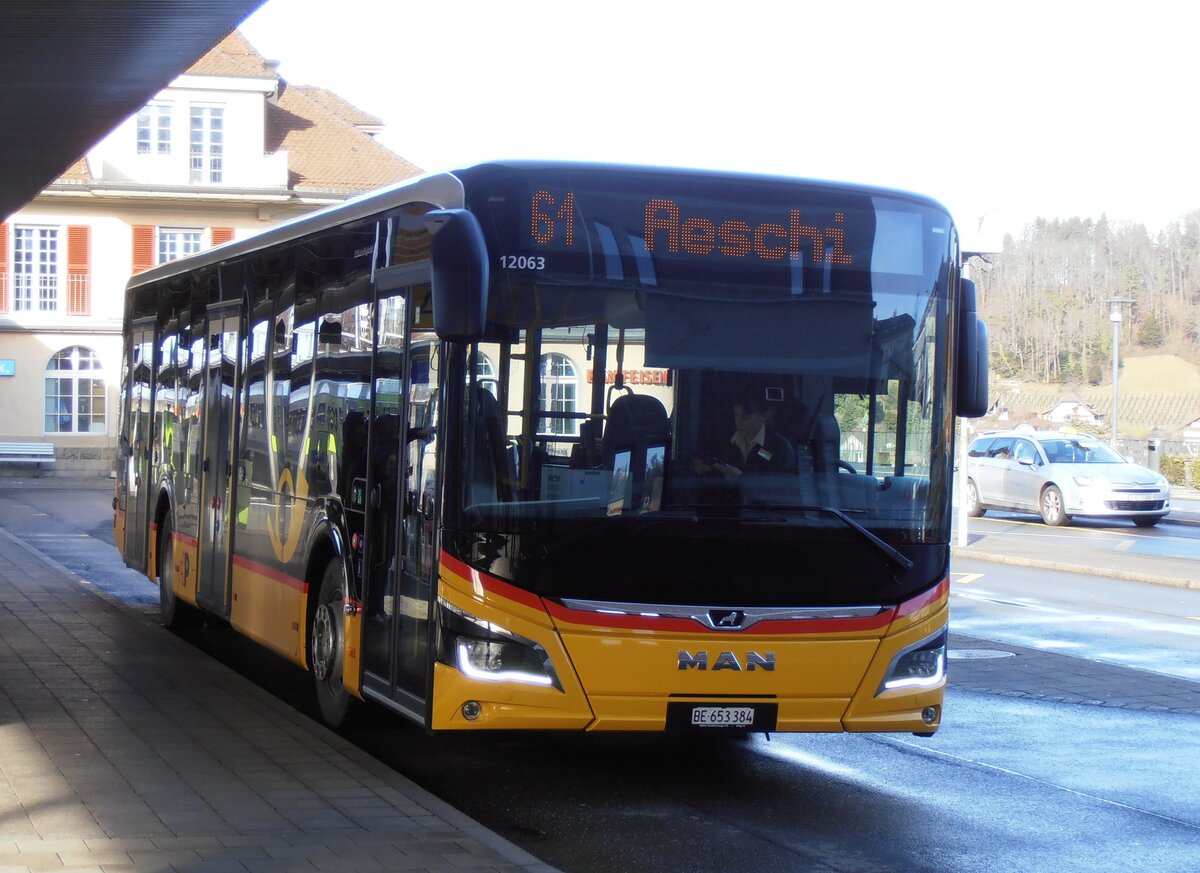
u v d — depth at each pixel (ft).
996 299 389.39
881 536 24.85
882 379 25.17
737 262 24.80
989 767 29.22
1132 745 31.71
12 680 33.63
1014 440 112.16
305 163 170.30
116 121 44.65
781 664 24.11
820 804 25.68
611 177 24.49
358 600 28.04
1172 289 374.84
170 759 25.64
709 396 24.36
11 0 32.58
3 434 159.22
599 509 23.76
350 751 26.63
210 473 39.73
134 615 46.50
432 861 19.70
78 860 19.07
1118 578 70.54
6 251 158.92
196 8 33.42
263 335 35.70
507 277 23.93
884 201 25.59
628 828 23.71
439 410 24.31
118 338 161.68
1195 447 183.73
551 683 23.48
